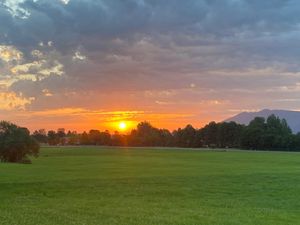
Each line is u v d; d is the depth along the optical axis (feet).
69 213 102.17
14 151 412.98
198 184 172.96
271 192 152.46
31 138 429.79
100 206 114.93
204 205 121.39
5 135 418.51
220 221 95.76
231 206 120.06
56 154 607.37
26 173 222.89
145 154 606.96
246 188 162.40
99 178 193.77
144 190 152.46
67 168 281.54
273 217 102.42
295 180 192.03
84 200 127.03
